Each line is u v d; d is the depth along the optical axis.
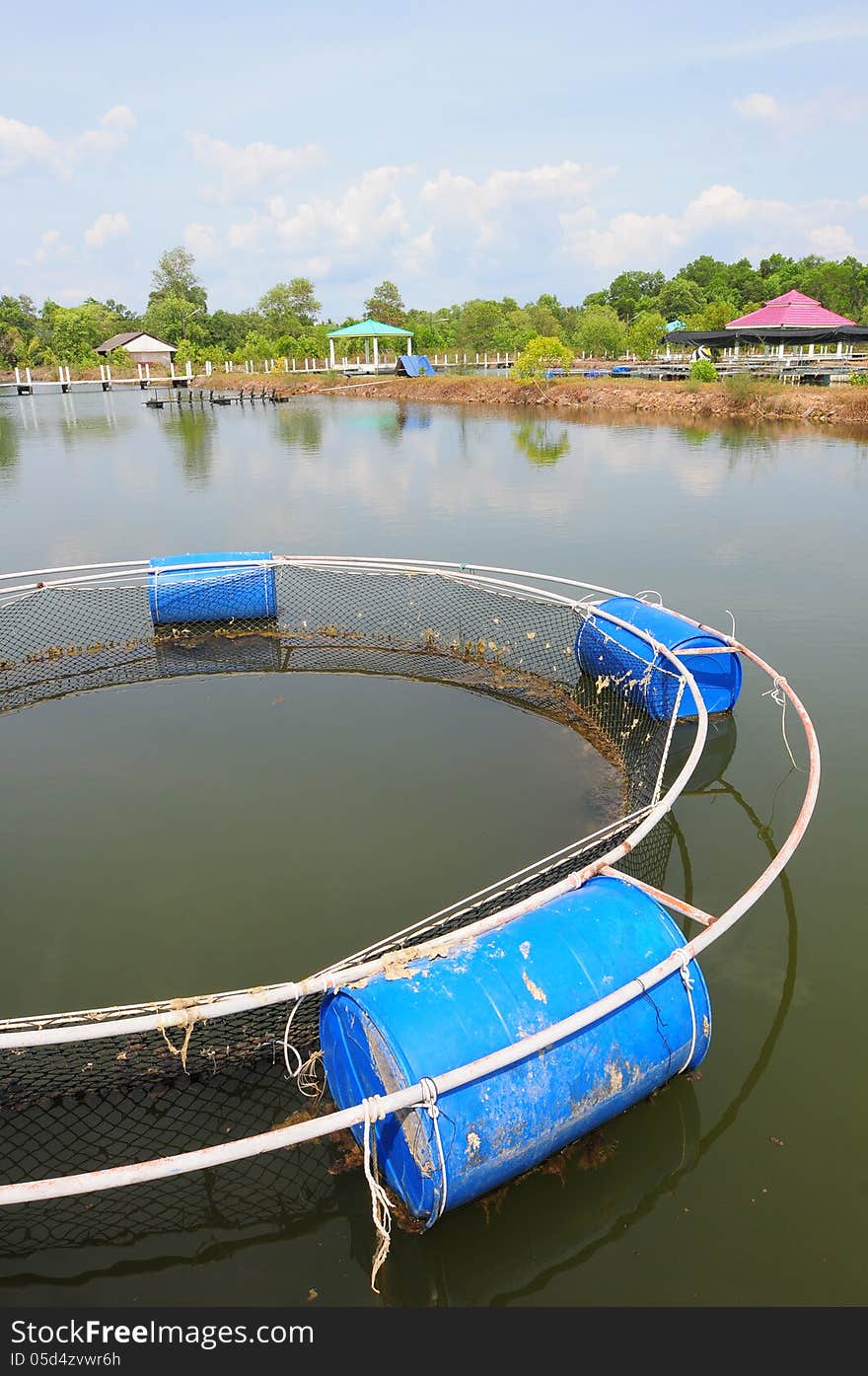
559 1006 3.70
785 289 82.06
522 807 6.94
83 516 18.41
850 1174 3.95
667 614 8.85
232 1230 3.79
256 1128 4.22
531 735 8.30
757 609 11.54
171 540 16.22
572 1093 3.66
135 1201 3.93
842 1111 4.27
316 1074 4.52
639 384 38.75
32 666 10.26
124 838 6.58
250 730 8.50
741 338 40.78
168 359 70.62
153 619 11.21
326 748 8.06
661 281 100.56
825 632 10.59
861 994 4.99
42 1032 3.69
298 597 12.73
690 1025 4.05
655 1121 4.24
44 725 8.66
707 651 8.18
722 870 6.14
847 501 18.27
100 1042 4.76
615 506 18.44
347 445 29.31
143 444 30.52
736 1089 4.40
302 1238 3.75
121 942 5.44
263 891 5.90
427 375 51.50
